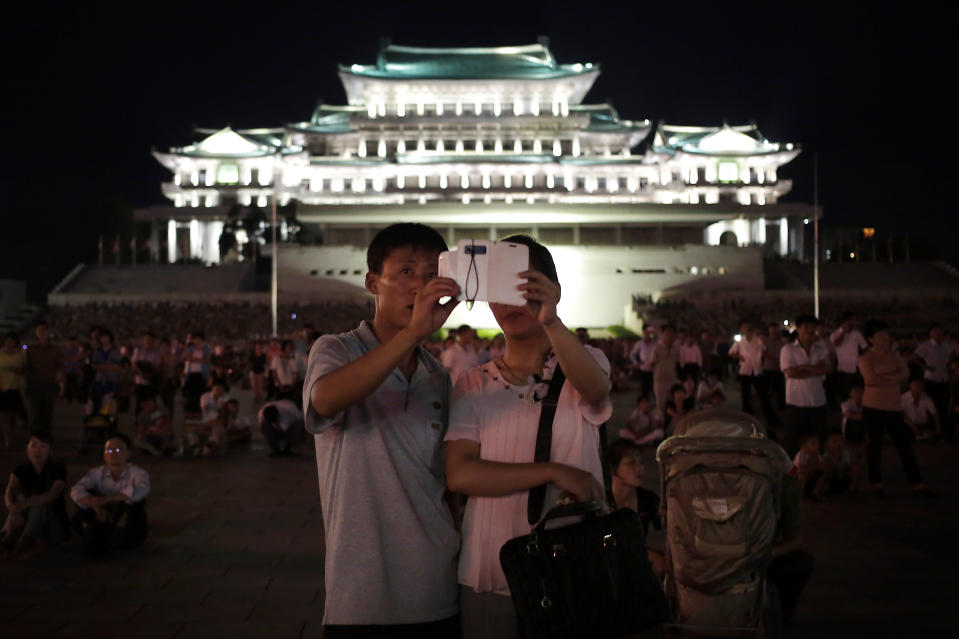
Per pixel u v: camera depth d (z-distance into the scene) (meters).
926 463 15.45
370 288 4.14
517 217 84.69
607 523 3.66
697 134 105.75
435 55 100.00
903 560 8.96
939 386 18.44
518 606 3.54
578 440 3.81
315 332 19.31
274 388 21.25
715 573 4.86
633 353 23.58
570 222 87.38
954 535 10.08
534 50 100.12
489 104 96.81
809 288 79.56
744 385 21.73
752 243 86.06
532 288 3.54
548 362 3.98
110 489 9.45
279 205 90.50
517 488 3.64
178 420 23.83
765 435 5.31
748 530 4.88
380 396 3.92
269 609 7.43
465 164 91.56
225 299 75.12
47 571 8.68
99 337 18.27
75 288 78.50
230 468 15.51
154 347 18.11
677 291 76.56
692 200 96.62
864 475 14.19
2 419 17.58
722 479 4.96
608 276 81.56
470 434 3.84
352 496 3.80
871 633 6.81
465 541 3.88
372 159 93.50
